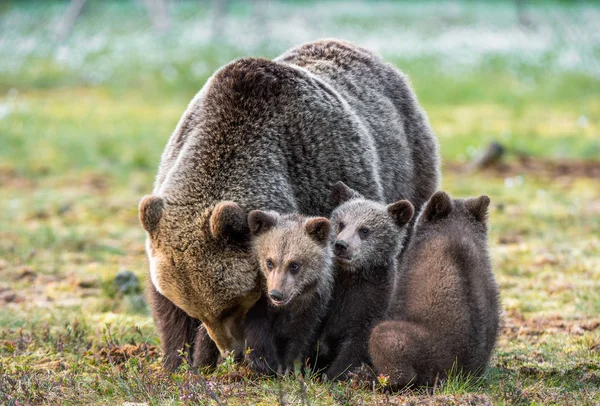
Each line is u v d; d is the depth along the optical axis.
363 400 9.47
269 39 51.66
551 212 21.00
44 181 25.25
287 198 10.42
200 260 9.64
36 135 30.92
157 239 9.91
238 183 10.09
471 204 11.14
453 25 64.69
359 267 10.76
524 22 62.41
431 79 44.34
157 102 39.34
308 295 10.00
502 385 10.08
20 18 60.06
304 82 11.18
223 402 9.32
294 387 9.76
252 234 9.75
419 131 13.85
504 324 13.10
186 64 45.03
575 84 43.97
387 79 13.62
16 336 12.64
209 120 10.51
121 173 26.16
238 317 10.04
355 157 11.34
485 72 46.91
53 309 14.12
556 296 14.81
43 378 10.52
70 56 47.53
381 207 11.06
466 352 9.94
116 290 15.24
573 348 12.03
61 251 18.25
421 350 9.75
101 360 11.52
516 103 40.16
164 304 10.87
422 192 13.83
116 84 42.34
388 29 61.78
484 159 26.94
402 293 10.45
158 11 58.31
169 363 10.83
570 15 67.44
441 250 10.46
